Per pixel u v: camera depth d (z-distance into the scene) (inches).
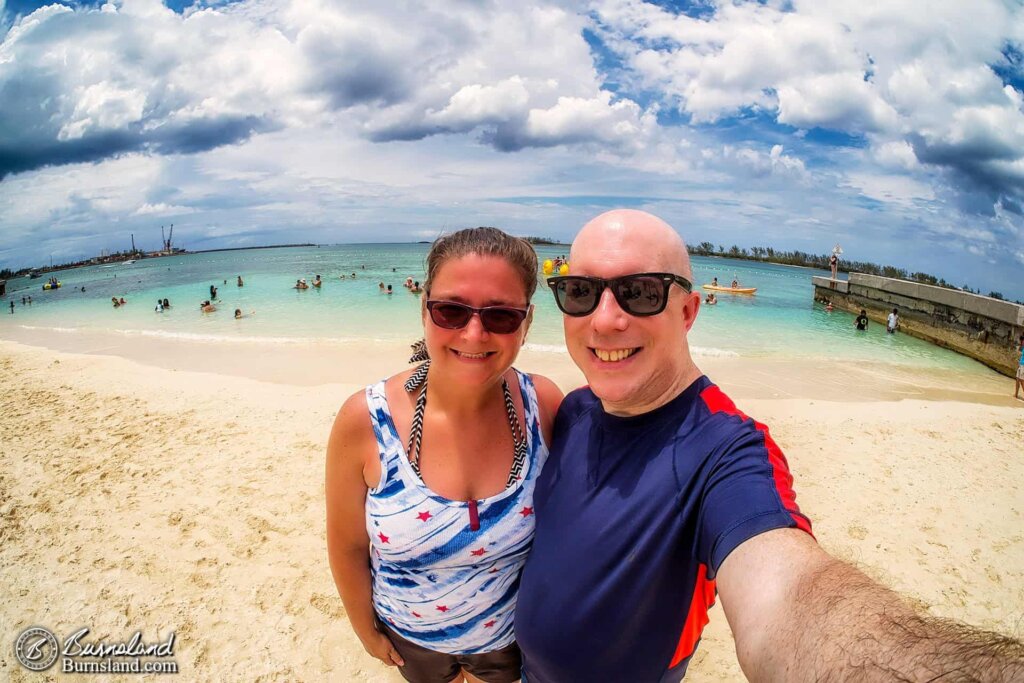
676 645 25.1
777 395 171.5
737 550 20.0
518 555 31.6
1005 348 231.8
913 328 319.9
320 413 134.5
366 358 216.5
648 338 25.5
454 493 30.5
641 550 24.0
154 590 68.4
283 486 95.0
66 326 336.5
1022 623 65.9
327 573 71.9
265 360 213.5
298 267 927.0
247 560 74.5
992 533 84.3
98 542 78.2
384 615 34.5
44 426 125.6
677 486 23.8
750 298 507.8
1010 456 113.6
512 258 28.7
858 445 119.3
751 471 21.8
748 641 17.6
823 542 82.0
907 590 71.2
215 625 62.9
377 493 30.7
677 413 25.7
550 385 37.3
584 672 25.9
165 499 90.4
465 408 30.6
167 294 536.1
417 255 1406.3
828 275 1052.5
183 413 134.7
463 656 34.4
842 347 276.1
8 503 88.8
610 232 26.3
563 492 28.3
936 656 14.2
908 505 92.6
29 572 71.6
